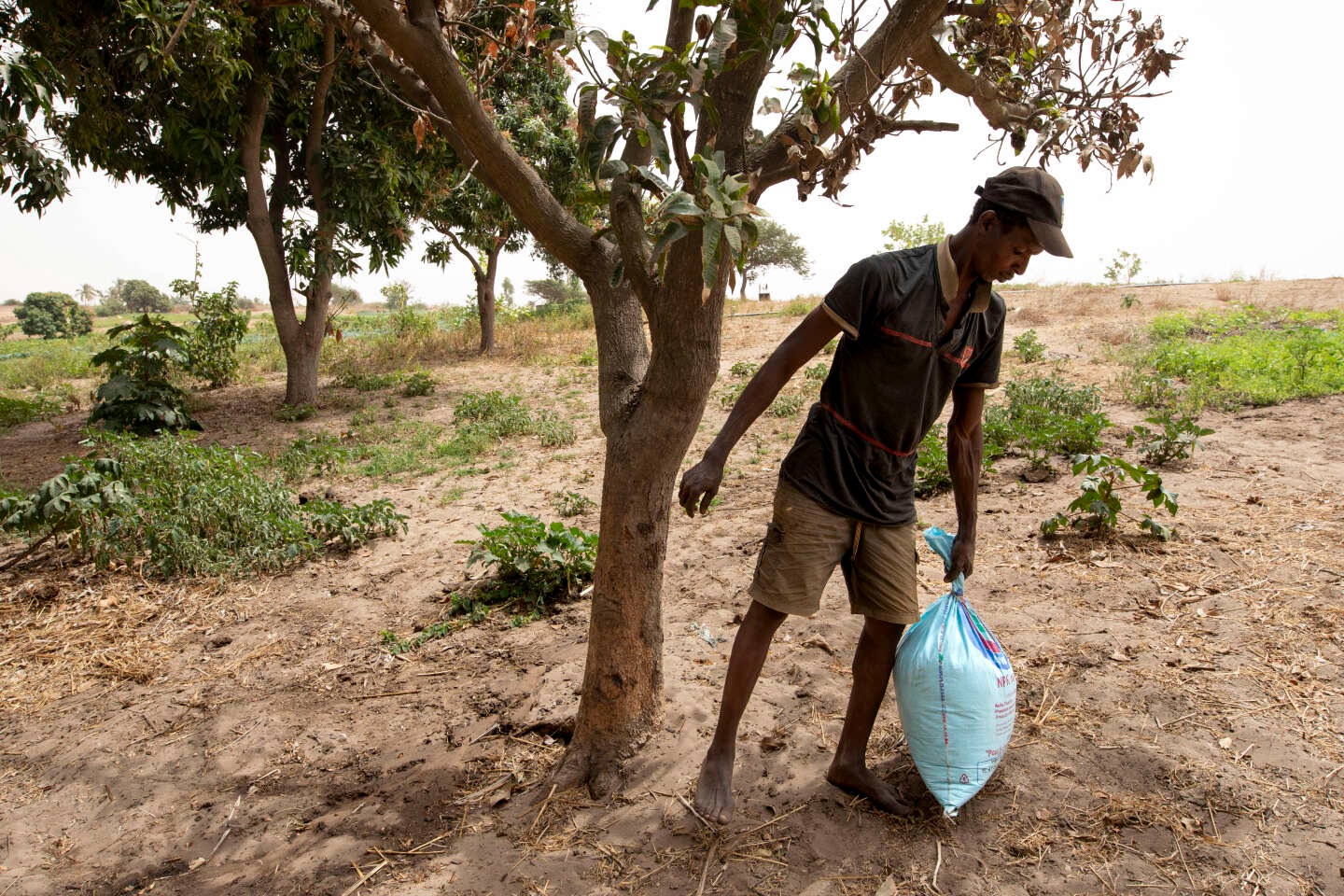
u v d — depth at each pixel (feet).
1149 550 13.88
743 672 7.86
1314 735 8.64
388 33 7.58
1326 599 11.56
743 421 7.18
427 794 9.34
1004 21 8.98
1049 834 7.59
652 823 8.11
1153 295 55.88
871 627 7.95
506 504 21.99
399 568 17.51
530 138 43.11
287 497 20.18
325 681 12.89
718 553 16.05
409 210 40.40
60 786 10.65
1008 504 17.11
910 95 8.99
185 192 38.60
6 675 13.96
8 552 19.85
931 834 7.68
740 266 6.31
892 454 7.48
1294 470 17.97
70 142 30.48
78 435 34.78
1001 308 7.69
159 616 15.97
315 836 8.98
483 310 57.31
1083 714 9.35
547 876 7.56
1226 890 6.82
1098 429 21.20
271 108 37.58
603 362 9.07
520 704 11.10
